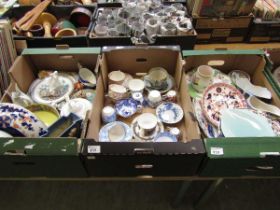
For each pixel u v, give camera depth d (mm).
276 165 738
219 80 1102
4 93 959
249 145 704
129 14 1352
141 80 1110
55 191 1318
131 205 1270
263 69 1048
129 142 708
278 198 1312
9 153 669
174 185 1333
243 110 935
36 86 1071
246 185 1350
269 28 1389
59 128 796
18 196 1302
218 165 736
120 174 819
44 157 686
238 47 1443
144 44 1121
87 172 800
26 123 750
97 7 1422
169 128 971
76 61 1101
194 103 1002
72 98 1034
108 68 1125
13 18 1405
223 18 1337
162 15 1321
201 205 1226
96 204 1273
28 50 1047
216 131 912
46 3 1396
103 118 969
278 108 952
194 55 1054
